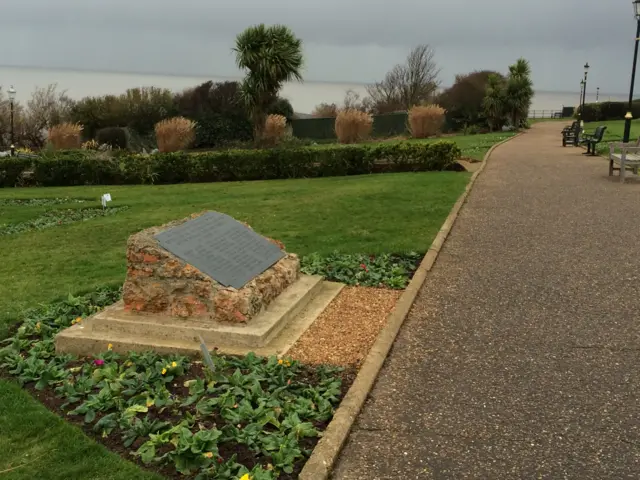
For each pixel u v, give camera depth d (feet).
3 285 23.02
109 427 11.97
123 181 61.77
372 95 178.40
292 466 10.57
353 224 30.86
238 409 12.21
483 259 23.31
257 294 16.63
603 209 31.81
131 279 16.66
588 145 63.00
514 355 14.83
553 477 10.14
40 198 50.70
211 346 15.46
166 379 13.75
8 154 82.69
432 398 12.89
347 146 59.00
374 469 10.56
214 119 118.62
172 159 60.75
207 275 16.31
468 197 37.24
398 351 15.29
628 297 18.53
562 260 22.72
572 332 16.08
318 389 13.15
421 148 54.95
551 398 12.69
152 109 121.39
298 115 145.79
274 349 15.30
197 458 10.59
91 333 16.22
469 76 148.87
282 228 30.94
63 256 27.71
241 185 53.16
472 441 11.25
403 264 22.98
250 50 70.28
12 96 89.45
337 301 19.10
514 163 55.67
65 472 10.60
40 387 13.89
